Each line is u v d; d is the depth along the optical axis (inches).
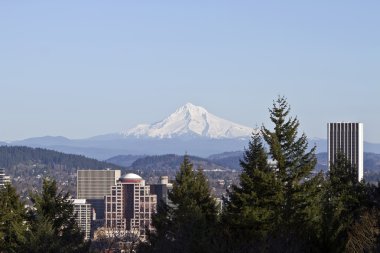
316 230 1424.7
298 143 1955.0
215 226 1887.3
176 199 2180.1
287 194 1907.0
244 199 1903.3
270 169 1941.4
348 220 1784.0
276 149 1927.9
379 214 1585.9
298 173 1940.2
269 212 1845.5
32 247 2101.4
